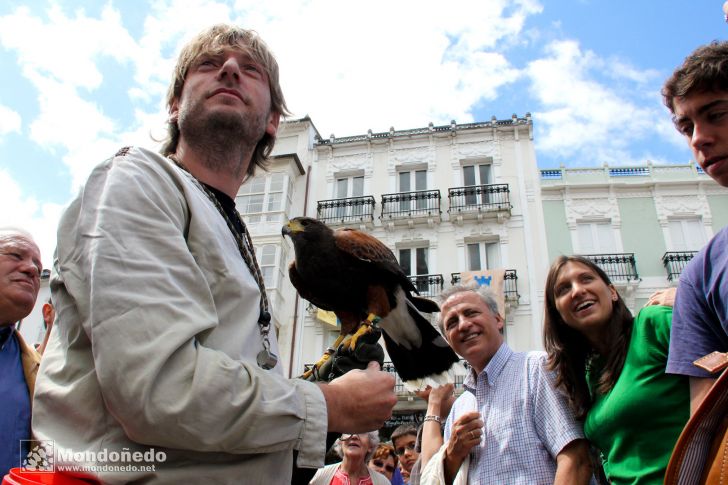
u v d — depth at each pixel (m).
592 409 3.14
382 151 21.41
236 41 2.27
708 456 1.89
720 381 1.84
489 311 4.00
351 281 3.87
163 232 1.50
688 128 2.37
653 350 2.79
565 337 3.42
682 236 18.12
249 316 1.65
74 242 1.54
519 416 3.40
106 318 1.30
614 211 18.64
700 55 2.27
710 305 2.38
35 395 1.50
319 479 5.02
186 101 2.14
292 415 1.43
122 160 1.63
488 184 19.80
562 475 3.03
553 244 18.50
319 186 21.33
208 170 2.14
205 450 1.31
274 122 2.63
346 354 2.54
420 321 4.24
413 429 6.55
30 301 3.20
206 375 1.31
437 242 19.39
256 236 19.91
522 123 20.55
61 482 1.36
